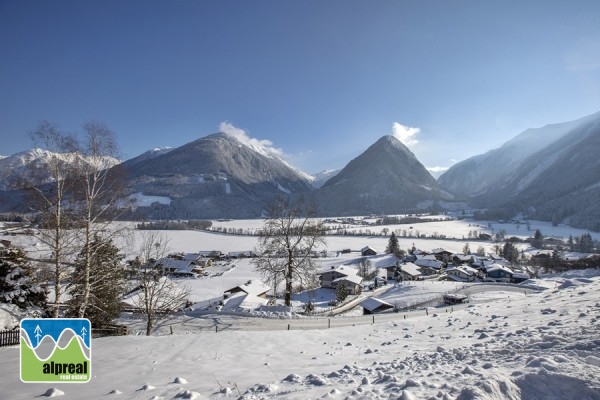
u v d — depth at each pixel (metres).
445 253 104.12
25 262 20.56
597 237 148.12
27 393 7.76
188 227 190.00
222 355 12.30
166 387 7.81
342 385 7.00
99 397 7.19
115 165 18.25
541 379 5.49
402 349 12.34
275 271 33.38
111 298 23.30
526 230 177.00
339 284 56.94
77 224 16.88
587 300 16.08
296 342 15.30
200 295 60.47
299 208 34.00
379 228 189.75
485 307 22.88
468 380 5.91
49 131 16.84
